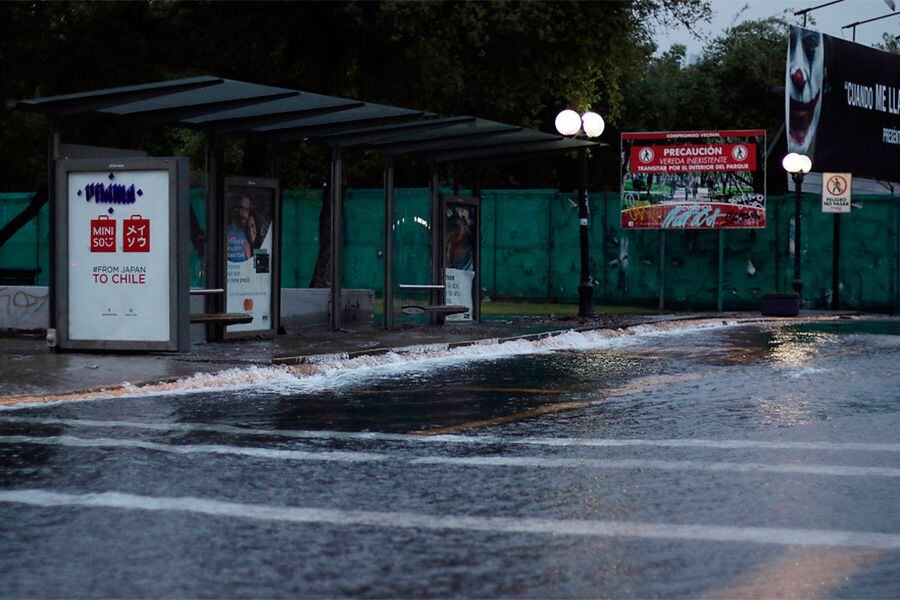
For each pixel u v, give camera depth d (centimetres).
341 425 956
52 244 1435
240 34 2142
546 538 584
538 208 2900
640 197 2738
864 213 2769
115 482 717
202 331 1633
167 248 1405
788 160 2680
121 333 1421
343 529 602
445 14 2133
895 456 818
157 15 2178
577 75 2377
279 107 1644
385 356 1482
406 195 2903
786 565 536
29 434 894
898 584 507
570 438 897
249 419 984
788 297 2516
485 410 1050
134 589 498
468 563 538
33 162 2595
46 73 2208
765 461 798
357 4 2083
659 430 938
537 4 2141
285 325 1881
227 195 1639
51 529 600
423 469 766
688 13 2448
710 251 2830
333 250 1841
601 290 2883
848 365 1439
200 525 609
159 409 1038
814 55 3244
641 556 550
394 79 2281
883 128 3512
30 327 1753
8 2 2078
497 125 1875
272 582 508
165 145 3144
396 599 485
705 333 2031
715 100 3981
